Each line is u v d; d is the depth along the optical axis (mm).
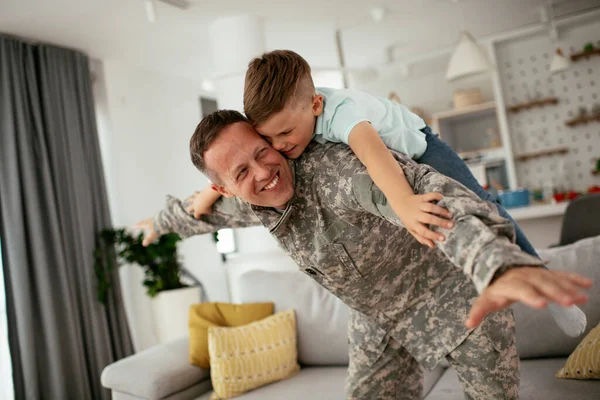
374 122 1256
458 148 7328
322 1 4637
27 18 3867
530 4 5797
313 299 2650
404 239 1329
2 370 3920
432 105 7395
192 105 6234
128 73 5328
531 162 6586
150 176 5398
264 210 1318
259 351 2465
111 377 2504
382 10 5047
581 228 3082
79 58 4664
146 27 4449
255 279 2875
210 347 2451
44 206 4164
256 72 1195
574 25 6285
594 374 1708
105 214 4625
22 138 4055
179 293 4605
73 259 4316
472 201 919
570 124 6309
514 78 6660
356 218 1237
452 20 5867
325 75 6402
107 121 5039
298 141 1232
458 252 858
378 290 1402
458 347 1373
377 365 1598
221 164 1203
